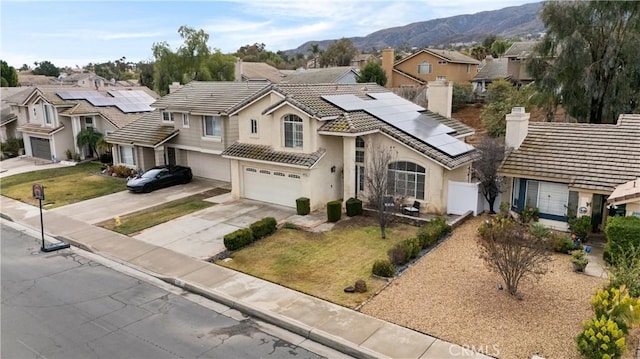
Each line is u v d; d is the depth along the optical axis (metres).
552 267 15.65
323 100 24.50
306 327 12.32
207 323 13.01
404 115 26.17
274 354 11.39
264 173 24.88
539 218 20.19
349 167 22.77
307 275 15.79
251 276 15.88
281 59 130.88
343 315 12.92
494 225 15.55
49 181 32.91
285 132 23.92
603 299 11.36
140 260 17.80
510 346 11.12
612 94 33.56
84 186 31.06
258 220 22.08
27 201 27.66
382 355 10.97
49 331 12.64
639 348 10.86
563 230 19.70
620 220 15.58
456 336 11.62
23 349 11.76
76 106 39.44
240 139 26.09
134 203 26.42
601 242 18.08
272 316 12.98
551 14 35.62
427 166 21.73
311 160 22.44
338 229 20.41
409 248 16.34
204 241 19.64
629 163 18.89
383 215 19.14
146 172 30.16
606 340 9.86
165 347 11.75
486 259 13.79
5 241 20.67
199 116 30.52
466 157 22.28
